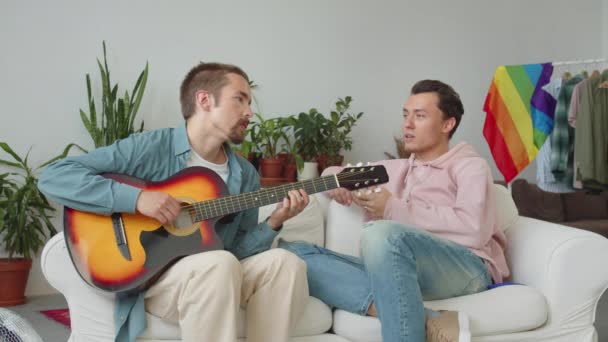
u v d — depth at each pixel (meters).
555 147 3.96
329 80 4.08
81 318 1.61
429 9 4.40
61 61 3.45
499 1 4.65
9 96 3.36
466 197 1.90
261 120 3.60
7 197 3.22
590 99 3.89
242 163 1.91
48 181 1.60
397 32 4.29
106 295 1.60
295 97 3.98
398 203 1.91
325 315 1.76
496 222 1.98
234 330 1.44
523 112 3.88
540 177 4.13
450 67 4.48
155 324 1.60
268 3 3.90
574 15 4.95
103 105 3.35
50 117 3.44
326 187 1.84
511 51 4.70
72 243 1.57
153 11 3.62
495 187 2.21
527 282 1.92
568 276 1.82
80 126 3.50
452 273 1.77
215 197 1.72
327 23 4.07
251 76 3.87
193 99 1.79
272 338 1.54
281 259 1.56
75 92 3.48
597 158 3.88
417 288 1.62
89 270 1.54
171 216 1.60
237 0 3.82
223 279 1.45
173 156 1.77
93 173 1.64
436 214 1.88
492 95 3.87
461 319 1.59
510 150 3.85
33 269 3.43
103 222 1.59
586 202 4.71
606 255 1.84
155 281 1.58
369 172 1.89
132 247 1.58
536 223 2.06
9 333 0.94
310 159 3.74
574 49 4.95
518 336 1.77
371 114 4.20
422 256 1.69
